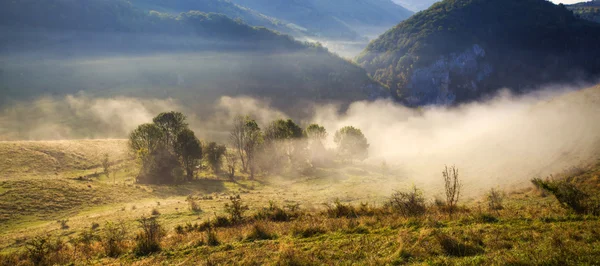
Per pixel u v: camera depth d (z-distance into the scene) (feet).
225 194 156.66
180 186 190.70
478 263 29.37
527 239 35.01
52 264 51.37
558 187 52.24
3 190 126.72
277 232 53.26
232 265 38.52
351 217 63.31
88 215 108.58
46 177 169.27
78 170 223.92
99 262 48.47
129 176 213.87
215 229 62.44
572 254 28.35
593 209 44.62
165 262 43.78
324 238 45.88
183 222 83.51
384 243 39.22
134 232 71.05
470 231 39.04
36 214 112.57
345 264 34.40
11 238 78.84
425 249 34.94
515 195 79.46
